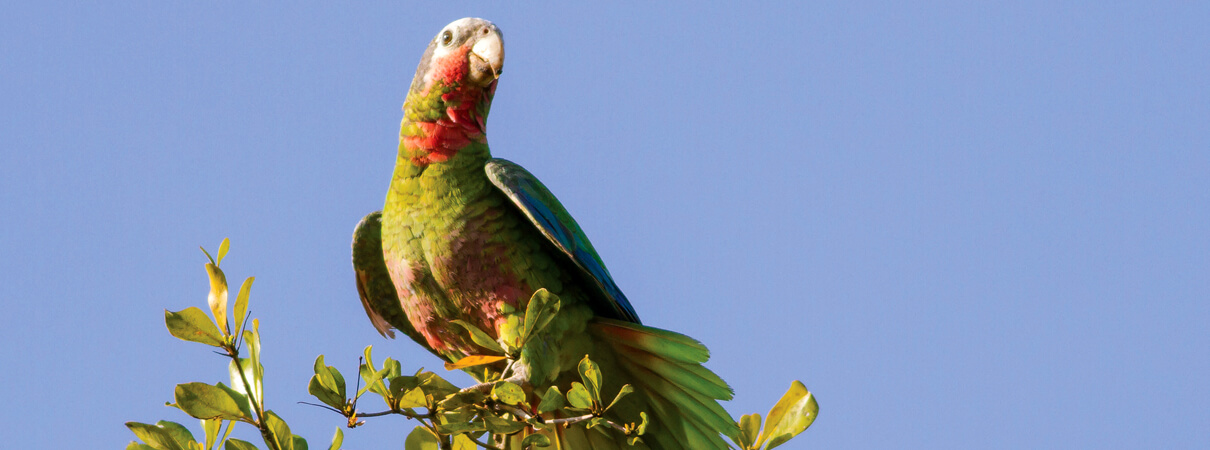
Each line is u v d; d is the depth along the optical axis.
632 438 8.02
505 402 8.12
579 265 10.10
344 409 7.67
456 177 10.52
